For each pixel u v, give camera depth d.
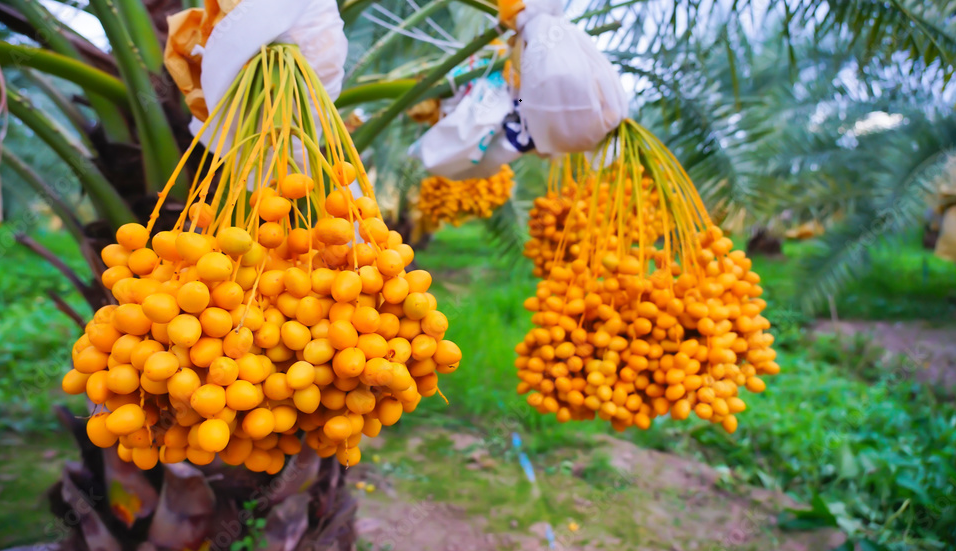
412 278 0.67
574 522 2.27
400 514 2.28
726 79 3.16
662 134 2.36
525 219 3.86
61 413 1.36
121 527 1.34
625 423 1.08
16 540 1.97
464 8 2.59
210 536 1.31
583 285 1.10
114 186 1.29
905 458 2.66
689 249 1.04
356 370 0.58
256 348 0.61
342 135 0.71
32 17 1.27
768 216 3.81
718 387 1.01
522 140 1.43
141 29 1.19
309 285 0.61
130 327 0.58
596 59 1.15
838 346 4.53
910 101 4.58
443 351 0.66
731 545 2.16
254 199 0.65
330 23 0.86
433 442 2.95
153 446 0.64
